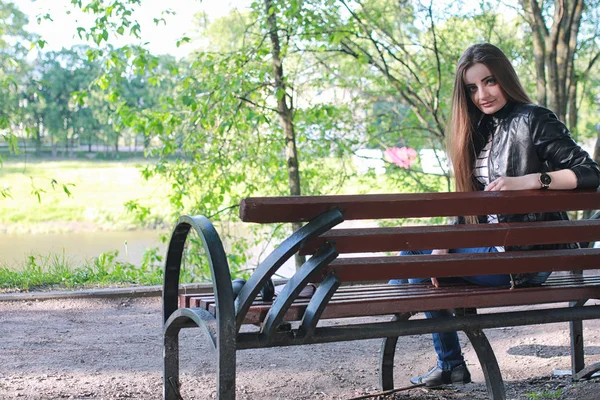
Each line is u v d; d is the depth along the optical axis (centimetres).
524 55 1220
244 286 254
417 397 380
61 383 401
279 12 909
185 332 538
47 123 2980
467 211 270
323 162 1076
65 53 2642
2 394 377
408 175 1115
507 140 317
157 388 395
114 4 835
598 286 308
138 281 713
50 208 2342
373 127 1095
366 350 491
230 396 245
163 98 914
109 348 486
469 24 1151
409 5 1088
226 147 937
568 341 493
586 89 1443
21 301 618
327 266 258
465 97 333
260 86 934
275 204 239
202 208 927
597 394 361
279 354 478
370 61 1032
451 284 321
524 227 282
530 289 298
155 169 908
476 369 445
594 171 291
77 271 741
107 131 3164
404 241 265
